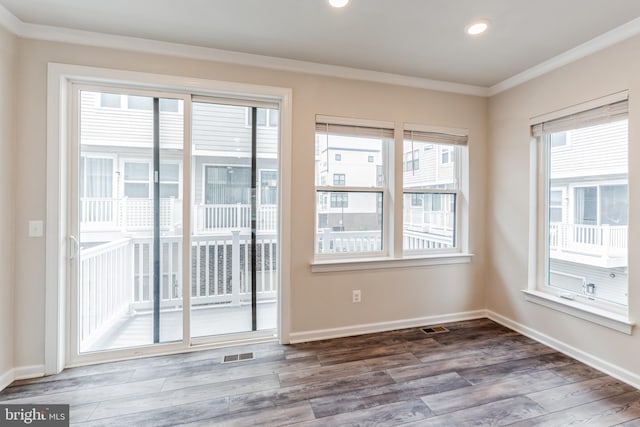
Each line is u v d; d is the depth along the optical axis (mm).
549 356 2422
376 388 1992
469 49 2373
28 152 2072
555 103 2533
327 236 2863
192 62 2367
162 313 2475
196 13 1920
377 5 1836
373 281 2898
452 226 3254
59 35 2094
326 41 2262
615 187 2211
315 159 2723
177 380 2076
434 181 3162
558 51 2391
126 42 2209
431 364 2299
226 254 2648
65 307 2229
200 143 2555
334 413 1752
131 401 1853
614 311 2201
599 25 2027
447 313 3150
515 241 2922
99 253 2342
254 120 2662
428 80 2949
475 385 2029
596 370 2211
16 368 2072
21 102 2053
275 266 2762
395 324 2967
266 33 2152
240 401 1855
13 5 1832
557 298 2557
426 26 2061
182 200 2479
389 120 2891
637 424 1676
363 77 2777
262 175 2697
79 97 2254
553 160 2678
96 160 2303
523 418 1717
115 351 2354
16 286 2070
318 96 2678
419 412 1763
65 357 2232
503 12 1900
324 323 2756
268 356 2414
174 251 2482
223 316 2660
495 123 3131
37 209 2098
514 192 2922
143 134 2385
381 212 3020
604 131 2275
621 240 2170
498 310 3133
